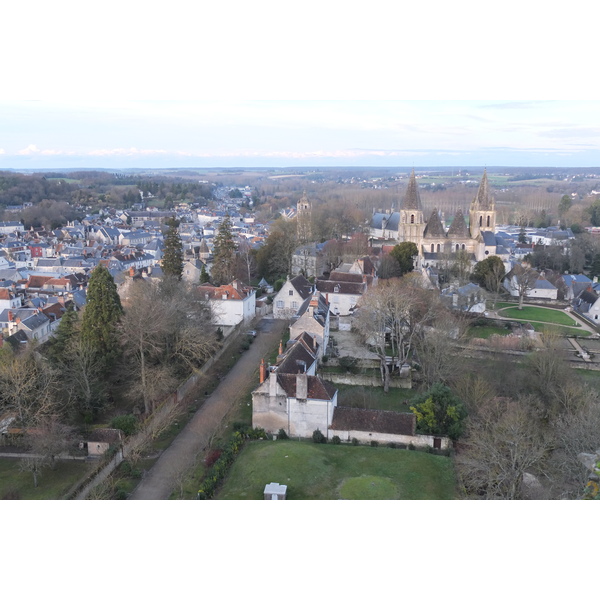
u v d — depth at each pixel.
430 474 56.69
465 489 53.81
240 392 77.50
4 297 123.50
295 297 111.50
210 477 54.56
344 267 137.75
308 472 55.62
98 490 53.09
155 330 74.06
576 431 53.91
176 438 65.50
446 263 148.75
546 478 53.75
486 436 56.06
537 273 146.00
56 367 72.12
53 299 126.94
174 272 133.00
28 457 59.19
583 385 74.56
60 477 57.69
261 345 96.50
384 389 79.62
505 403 67.56
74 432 64.38
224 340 95.31
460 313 109.44
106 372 75.56
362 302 96.44
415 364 86.62
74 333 78.19
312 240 171.25
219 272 140.88
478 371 81.50
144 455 61.66
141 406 72.38
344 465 58.25
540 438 61.12
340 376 82.12
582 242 176.88
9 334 108.94
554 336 92.00
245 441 63.59
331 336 101.50
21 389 65.06
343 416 65.00
